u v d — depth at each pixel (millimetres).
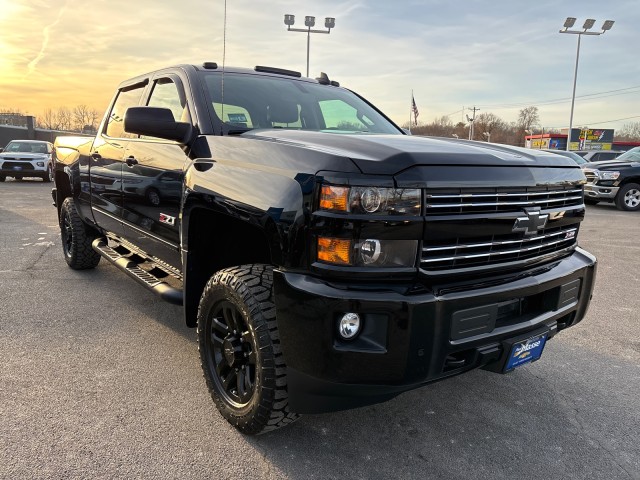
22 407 2707
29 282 5031
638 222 10992
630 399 3035
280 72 3920
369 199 1978
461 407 2908
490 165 2238
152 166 3316
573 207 2693
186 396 2887
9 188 16047
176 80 3430
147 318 4098
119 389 2941
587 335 4059
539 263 2541
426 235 2037
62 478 2156
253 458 2359
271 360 2244
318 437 2553
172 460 2312
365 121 3727
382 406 2895
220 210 2471
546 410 2889
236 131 2979
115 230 4199
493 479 2275
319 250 2025
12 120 39625
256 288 2332
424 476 2279
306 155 2186
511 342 2309
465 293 2125
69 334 3734
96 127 5117
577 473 2332
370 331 2025
